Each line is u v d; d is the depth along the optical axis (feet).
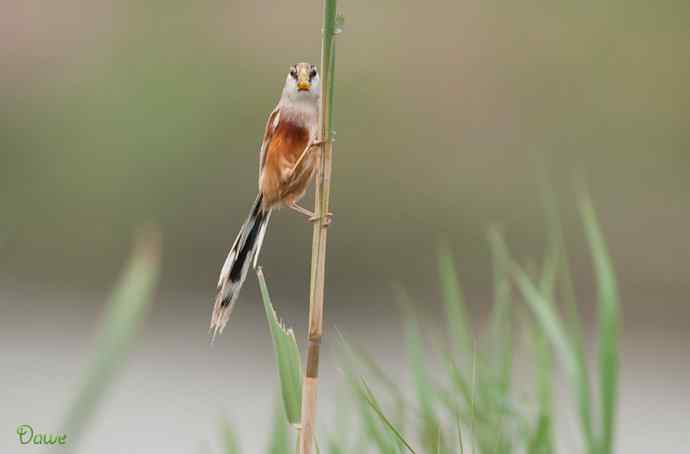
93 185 60.08
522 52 63.16
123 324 7.13
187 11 62.90
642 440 38.93
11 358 46.50
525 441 15.48
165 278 57.31
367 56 62.49
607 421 14.62
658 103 61.82
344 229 58.75
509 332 16.21
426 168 60.54
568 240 57.36
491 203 59.77
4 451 33.81
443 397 15.89
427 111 61.82
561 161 60.85
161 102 61.16
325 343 47.80
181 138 60.54
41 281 58.13
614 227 58.08
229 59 62.44
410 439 15.81
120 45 62.69
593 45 63.21
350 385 15.25
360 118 61.16
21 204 59.62
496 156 61.36
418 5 63.67
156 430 39.19
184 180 60.03
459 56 62.90
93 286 58.49
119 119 61.16
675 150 60.70
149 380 44.39
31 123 61.11
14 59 61.93
